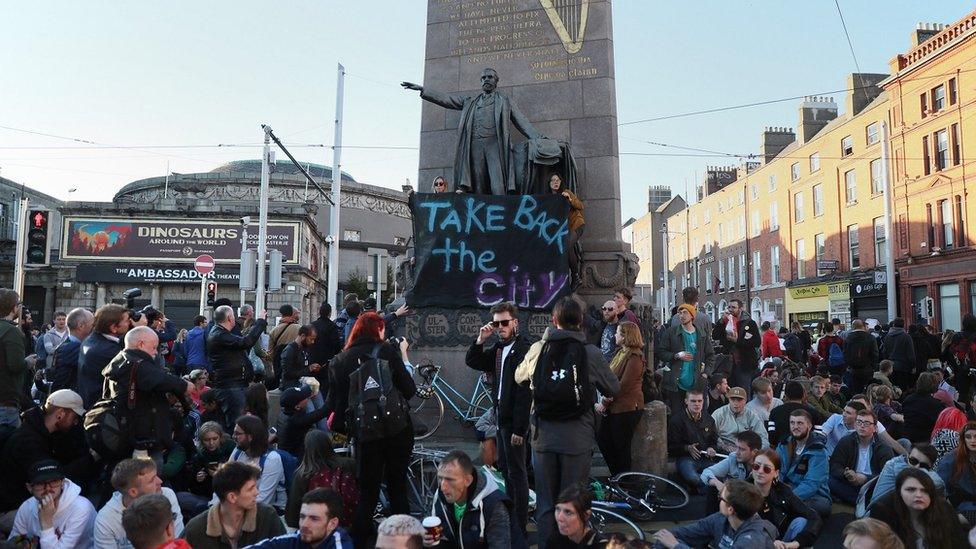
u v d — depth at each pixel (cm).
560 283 948
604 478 756
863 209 3794
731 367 1131
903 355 1300
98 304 3956
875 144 3688
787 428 742
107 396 578
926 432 844
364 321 586
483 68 1120
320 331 922
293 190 5312
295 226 4025
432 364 939
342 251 5347
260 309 2108
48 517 519
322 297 4856
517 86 1102
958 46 3142
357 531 550
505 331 589
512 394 577
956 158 3181
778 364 1318
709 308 5809
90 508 534
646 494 688
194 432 785
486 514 453
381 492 670
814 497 663
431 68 1142
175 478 670
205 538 456
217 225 4016
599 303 1009
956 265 3155
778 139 5219
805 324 4300
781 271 4650
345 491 561
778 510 575
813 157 4303
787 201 4584
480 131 1033
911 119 3444
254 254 1778
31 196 5044
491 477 479
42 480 514
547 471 539
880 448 710
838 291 3947
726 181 6066
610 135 1063
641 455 749
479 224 975
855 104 3988
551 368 537
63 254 3978
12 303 689
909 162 3456
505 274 960
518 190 1013
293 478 577
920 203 3384
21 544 526
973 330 1298
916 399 863
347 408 576
